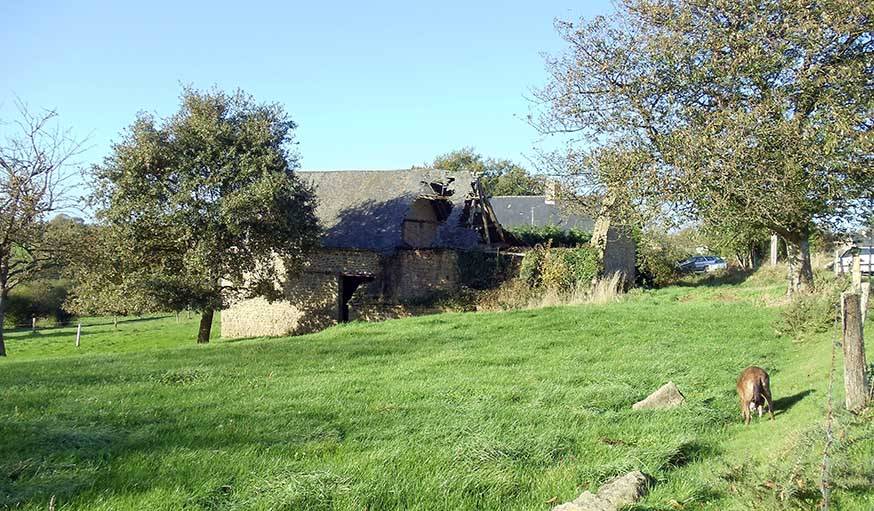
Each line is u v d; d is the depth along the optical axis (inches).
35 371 564.1
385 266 1411.2
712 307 892.0
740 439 348.5
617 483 263.7
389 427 358.0
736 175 755.4
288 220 1189.7
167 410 398.6
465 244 1469.0
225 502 248.8
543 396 437.4
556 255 1220.5
